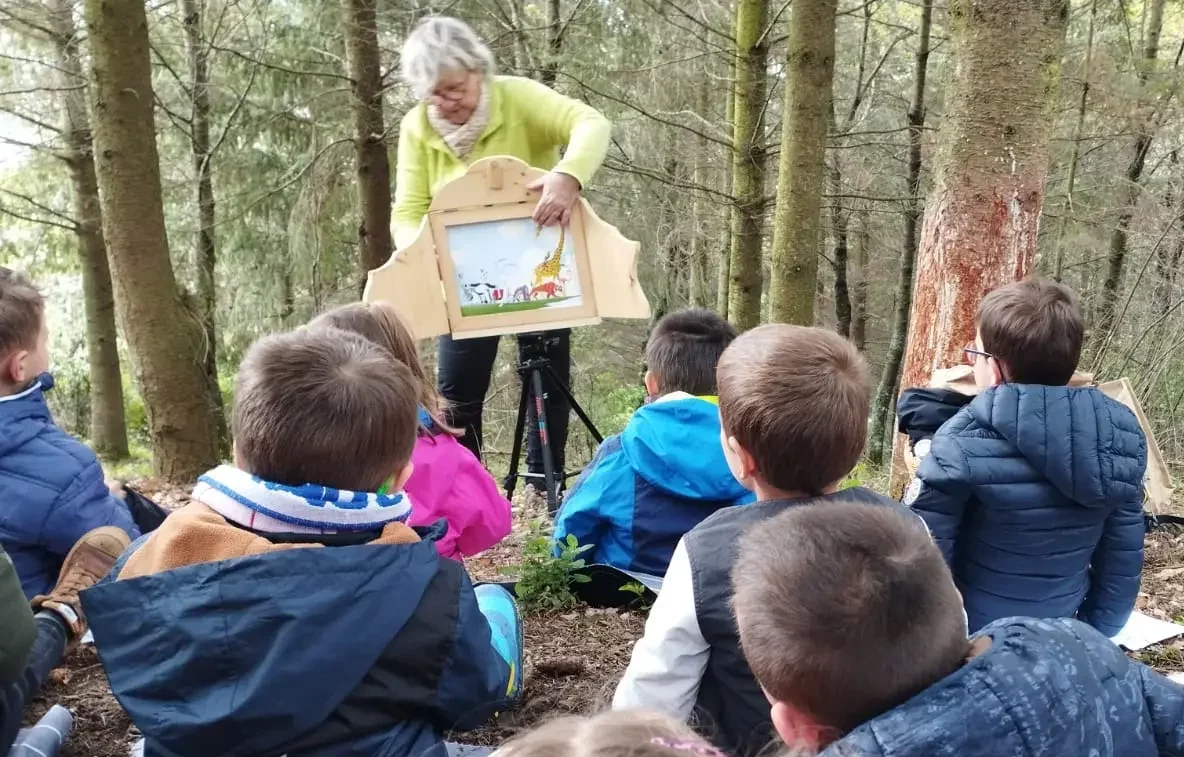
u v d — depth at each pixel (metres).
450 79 3.58
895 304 16.95
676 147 12.08
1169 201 10.52
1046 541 2.21
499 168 3.40
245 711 1.31
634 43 9.38
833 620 1.05
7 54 8.79
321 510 1.48
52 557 2.25
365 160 8.38
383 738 1.43
